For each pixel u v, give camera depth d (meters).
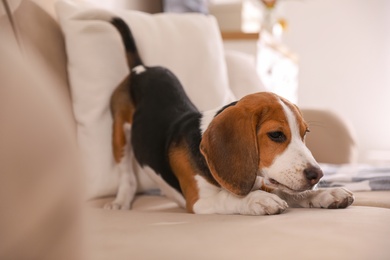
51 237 0.60
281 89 3.95
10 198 0.57
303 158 1.38
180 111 1.80
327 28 5.13
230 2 3.84
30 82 0.65
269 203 1.33
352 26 5.08
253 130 1.40
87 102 1.96
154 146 1.76
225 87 2.36
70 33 1.97
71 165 0.64
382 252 0.95
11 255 0.57
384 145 5.11
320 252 0.91
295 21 5.18
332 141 2.52
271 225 1.12
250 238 1.00
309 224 1.12
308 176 1.37
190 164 1.56
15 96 0.61
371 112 5.12
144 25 2.23
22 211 0.58
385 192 1.75
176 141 1.65
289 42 5.21
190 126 1.63
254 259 0.87
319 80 5.20
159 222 1.22
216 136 1.42
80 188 0.65
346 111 5.17
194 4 3.50
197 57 2.30
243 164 1.39
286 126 1.41
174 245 0.96
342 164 2.51
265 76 3.51
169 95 1.87
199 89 2.26
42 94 0.65
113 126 1.98
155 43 2.22
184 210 1.68
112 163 1.97
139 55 2.13
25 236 0.58
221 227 1.12
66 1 2.04
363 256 0.91
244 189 1.38
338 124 2.56
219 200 1.45
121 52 2.09
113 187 1.96
